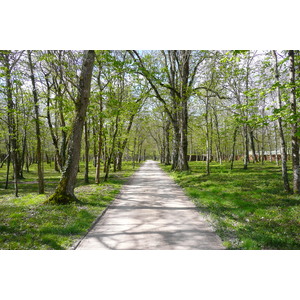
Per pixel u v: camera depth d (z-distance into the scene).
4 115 14.03
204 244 6.01
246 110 11.43
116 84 21.05
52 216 8.29
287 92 11.59
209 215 8.45
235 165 32.53
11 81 14.43
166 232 6.89
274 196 10.61
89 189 14.88
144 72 15.23
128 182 19.11
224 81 21.41
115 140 20.98
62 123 20.11
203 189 13.59
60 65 11.77
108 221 8.08
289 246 5.65
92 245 6.05
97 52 13.50
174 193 13.33
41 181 14.37
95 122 17.09
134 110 18.98
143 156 88.12
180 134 25.84
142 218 8.36
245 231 6.68
